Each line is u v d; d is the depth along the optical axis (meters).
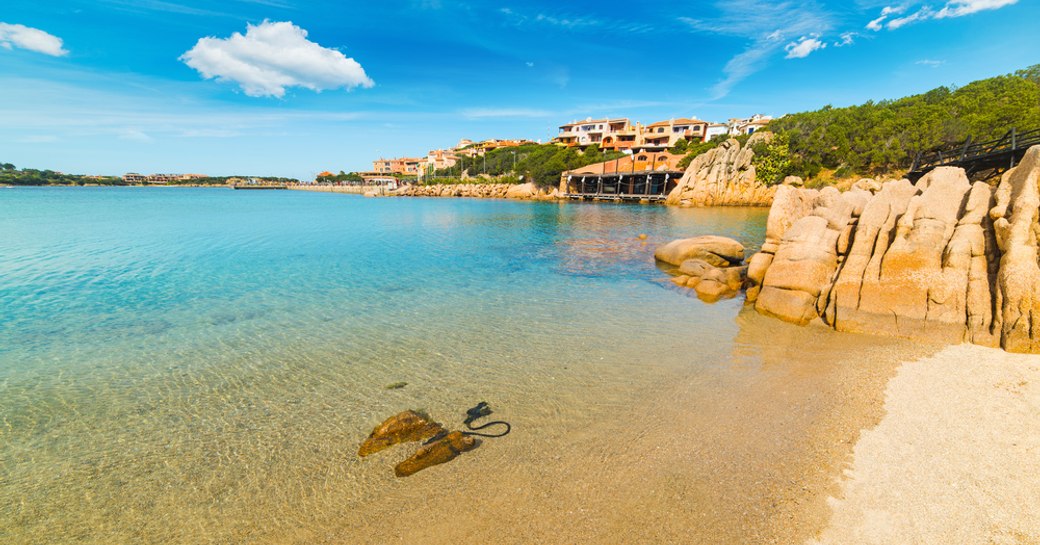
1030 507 5.56
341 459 7.28
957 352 10.45
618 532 5.59
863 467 6.55
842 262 13.98
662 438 7.59
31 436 8.09
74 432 8.22
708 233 36.44
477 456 7.21
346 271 22.45
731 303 16.16
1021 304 10.17
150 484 6.80
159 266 23.53
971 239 11.49
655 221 46.94
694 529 5.59
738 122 119.75
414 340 12.79
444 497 6.31
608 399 9.06
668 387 9.53
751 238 33.28
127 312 15.55
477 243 32.19
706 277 18.52
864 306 12.41
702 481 6.46
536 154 110.12
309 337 13.10
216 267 23.38
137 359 11.55
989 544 5.08
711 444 7.36
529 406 8.83
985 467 6.35
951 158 30.36
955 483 6.07
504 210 67.19
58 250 28.41
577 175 91.62
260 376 10.49
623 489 6.36
